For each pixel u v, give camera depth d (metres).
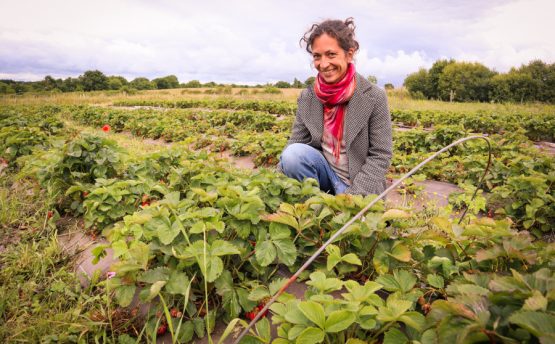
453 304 1.20
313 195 2.71
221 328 1.95
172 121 11.29
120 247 1.98
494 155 6.12
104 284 2.18
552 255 1.65
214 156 4.62
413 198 4.37
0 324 2.01
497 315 1.21
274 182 2.72
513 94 38.47
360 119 2.78
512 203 3.67
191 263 1.88
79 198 3.51
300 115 3.15
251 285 2.09
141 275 1.80
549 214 3.41
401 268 2.06
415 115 12.40
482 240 1.89
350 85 2.72
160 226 2.01
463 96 42.09
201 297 2.06
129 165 4.26
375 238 2.15
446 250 1.99
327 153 3.08
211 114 12.80
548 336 0.95
